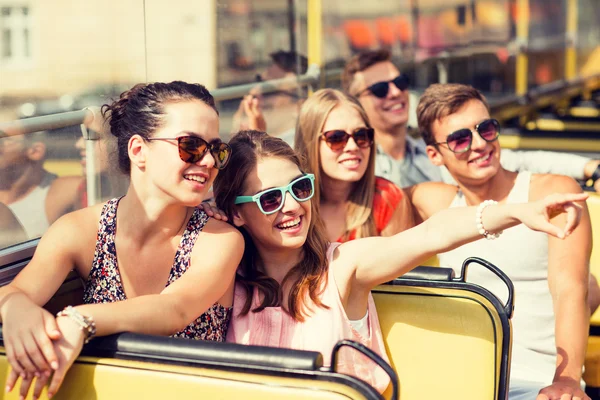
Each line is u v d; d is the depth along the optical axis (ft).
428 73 16.28
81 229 6.01
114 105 6.02
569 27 26.61
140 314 5.20
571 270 7.53
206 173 5.74
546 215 5.09
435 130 8.36
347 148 8.46
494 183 8.28
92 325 4.99
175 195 5.74
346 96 8.68
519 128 19.43
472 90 8.31
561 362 7.10
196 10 9.95
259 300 6.26
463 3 17.78
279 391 4.49
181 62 9.87
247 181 6.17
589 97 27.30
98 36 11.51
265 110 11.05
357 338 6.08
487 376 5.99
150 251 6.01
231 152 6.14
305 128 8.70
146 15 9.58
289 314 6.15
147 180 5.85
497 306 6.14
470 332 6.07
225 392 4.58
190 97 5.78
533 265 7.89
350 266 6.08
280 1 11.46
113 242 6.04
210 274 5.77
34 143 7.21
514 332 7.97
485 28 19.06
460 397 6.03
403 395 6.19
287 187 6.05
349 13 13.39
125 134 5.91
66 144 7.56
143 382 4.75
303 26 11.98
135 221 5.98
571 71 26.86
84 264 6.07
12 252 6.56
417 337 6.21
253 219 6.20
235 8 10.57
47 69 10.62
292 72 11.81
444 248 5.64
